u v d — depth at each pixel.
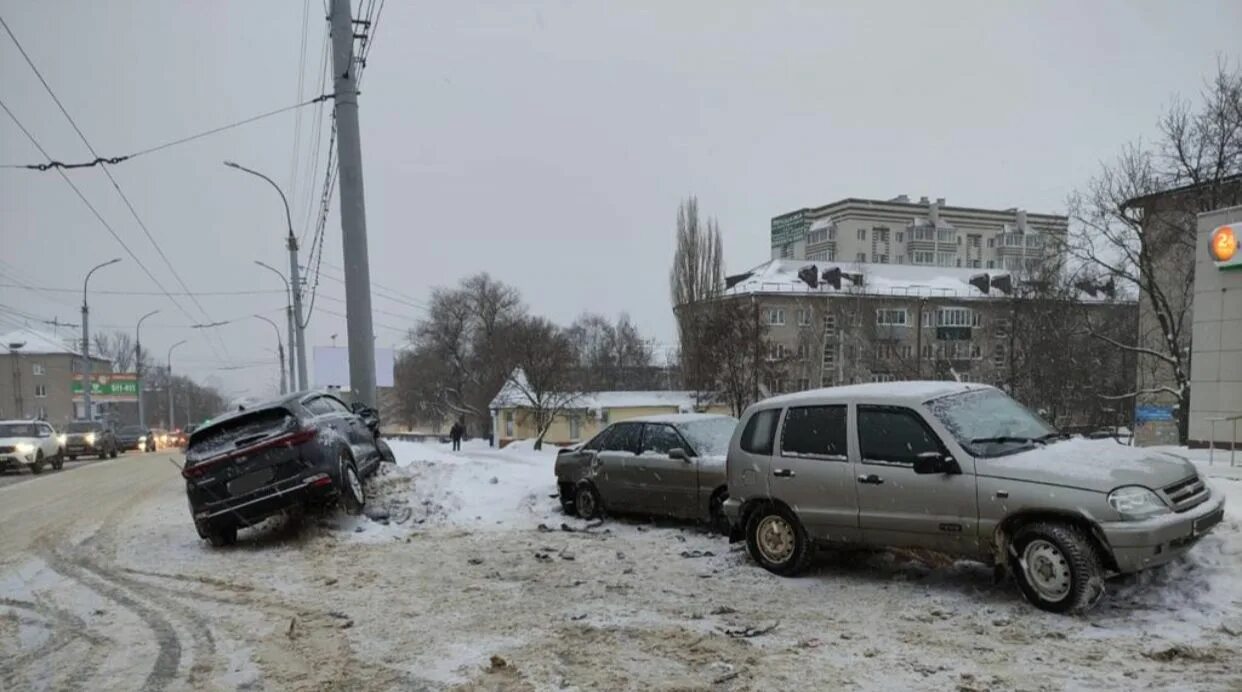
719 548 8.44
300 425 9.75
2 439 23.81
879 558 7.43
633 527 9.89
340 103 14.98
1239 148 25.41
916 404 6.55
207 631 6.05
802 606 6.16
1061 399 33.38
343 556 8.67
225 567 8.40
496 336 65.62
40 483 20.12
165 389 106.56
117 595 7.34
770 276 65.75
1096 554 5.48
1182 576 5.89
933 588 6.47
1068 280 32.28
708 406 38.16
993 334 53.47
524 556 8.38
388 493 11.23
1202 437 15.28
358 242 15.01
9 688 4.96
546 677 4.75
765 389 35.16
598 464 10.38
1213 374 15.13
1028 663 4.70
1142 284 27.92
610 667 4.89
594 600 6.54
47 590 7.64
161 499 14.97
